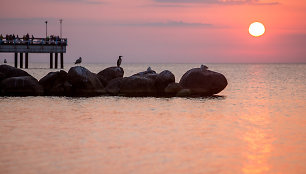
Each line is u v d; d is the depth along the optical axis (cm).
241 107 4397
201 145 2628
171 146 2591
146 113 3856
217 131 3056
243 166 2241
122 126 3198
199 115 3778
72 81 5406
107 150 2486
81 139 2752
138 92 5306
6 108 4112
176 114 3816
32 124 3262
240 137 2870
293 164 2291
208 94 5359
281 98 5391
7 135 2859
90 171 2127
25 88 5331
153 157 2358
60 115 3712
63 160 2292
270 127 3253
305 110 4247
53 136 2833
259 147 2612
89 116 3669
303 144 2705
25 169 2150
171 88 5256
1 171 2119
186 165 2234
